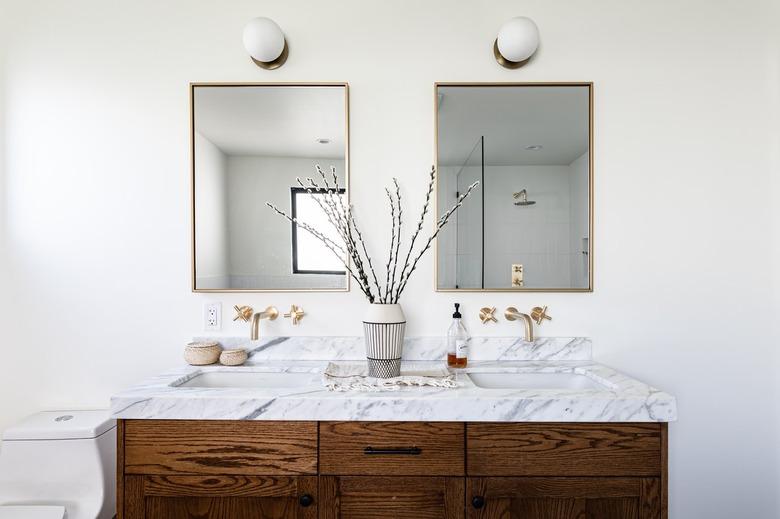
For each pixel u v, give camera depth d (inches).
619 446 50.4
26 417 67.0
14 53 70.5
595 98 71.2
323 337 70.9
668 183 71.1
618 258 71.1
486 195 71.1
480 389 53.9
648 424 50.6
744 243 71.0
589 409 50.1
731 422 70.8
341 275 71.4
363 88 71.3
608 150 71.1
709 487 70.8
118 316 70.9
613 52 71.1
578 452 50.4
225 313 71.3
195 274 70.7
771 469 70.7
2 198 70.5
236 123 71.2
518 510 50.5
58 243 70.6
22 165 70.5
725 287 71.0
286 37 71.2
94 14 70.9
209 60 71.1
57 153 70.6
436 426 50.7
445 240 71.0
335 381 57.1
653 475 50.3
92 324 70.8
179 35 71.1
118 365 70.9
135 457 50.9
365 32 71.2
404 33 71.2
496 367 66.6
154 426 51.0
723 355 71.0
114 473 65.9
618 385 55.6
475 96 71.1
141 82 70.9
